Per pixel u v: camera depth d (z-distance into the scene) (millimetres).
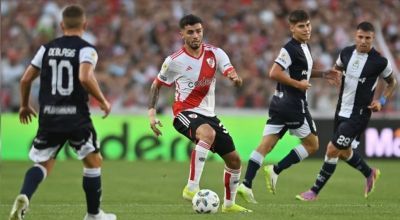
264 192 42281
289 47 35750
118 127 64312
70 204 36188
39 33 86375
